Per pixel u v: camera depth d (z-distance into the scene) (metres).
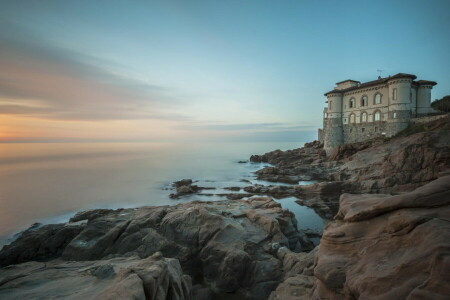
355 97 77.94
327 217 39.84
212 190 59.50
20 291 11.82
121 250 23.17
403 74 64.50
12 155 186.25
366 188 46.78
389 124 67.06
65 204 49.16
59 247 25.83
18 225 37.91
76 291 11.47
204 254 22.52
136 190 61.69
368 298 7.64
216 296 19.59
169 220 25.98
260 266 20.20
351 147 69.50
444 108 73.94
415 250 7.99
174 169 101.25
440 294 6.25
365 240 10.21
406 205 9.96
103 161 137.88
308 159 84.44
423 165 43.69
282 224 27.27
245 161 129.38
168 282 12.38
